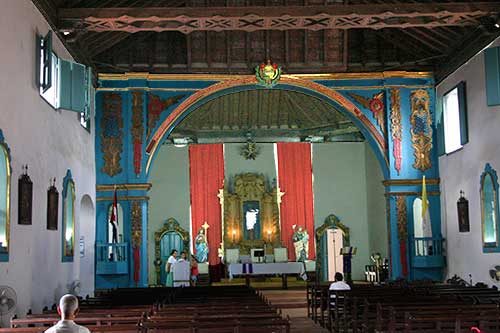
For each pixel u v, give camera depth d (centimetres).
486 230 1873
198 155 3069
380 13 1705
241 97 2852
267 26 1773
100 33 2023
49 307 1546
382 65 2294
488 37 1812
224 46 2262
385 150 2277
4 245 1242
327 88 2292
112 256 2172
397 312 1031
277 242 3039
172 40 2267
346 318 1362
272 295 2373
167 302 1338
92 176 2147
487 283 1864
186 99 2261
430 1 1906
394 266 2219
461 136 2006
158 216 3027
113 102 2238
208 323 835
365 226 3075
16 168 1316
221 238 3022
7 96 1271
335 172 3105
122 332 847
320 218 3075
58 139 1680
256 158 3109
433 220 2241
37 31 1494
